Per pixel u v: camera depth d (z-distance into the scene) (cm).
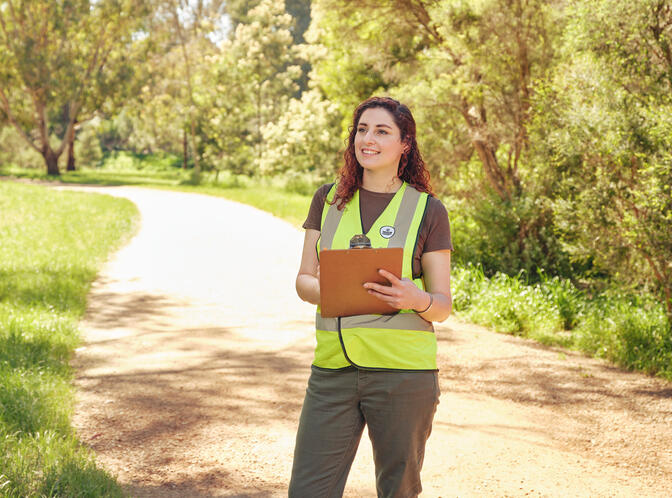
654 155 737
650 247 736
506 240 1211
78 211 2225
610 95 810
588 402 582
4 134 6362
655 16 770
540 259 1190
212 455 441
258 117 4822
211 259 1391
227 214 2339
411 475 246
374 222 245
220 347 744
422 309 232
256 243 1625
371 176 250
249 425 499
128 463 425
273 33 4809
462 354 733
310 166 3809
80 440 457
